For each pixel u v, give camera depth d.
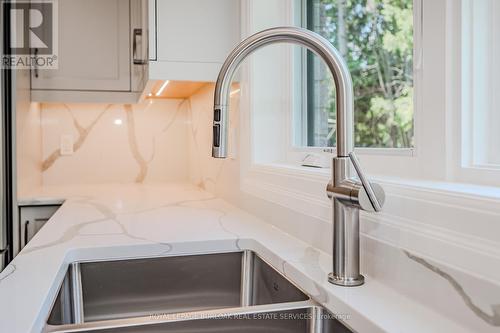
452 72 0.83
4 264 1.68
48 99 2.19
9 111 1.72
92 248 1.07
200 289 1.15
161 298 1.12
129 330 0.73
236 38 1.59
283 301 0.95
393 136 1.08
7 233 1.72
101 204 1.76
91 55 2.25
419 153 0.92
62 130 2.51
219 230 1.26
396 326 0.61
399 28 1.06
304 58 1.51
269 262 1.04
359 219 0.81
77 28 2.23
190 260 1.14
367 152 1.11
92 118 2.55
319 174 1.06
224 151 0.84
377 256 0.81
